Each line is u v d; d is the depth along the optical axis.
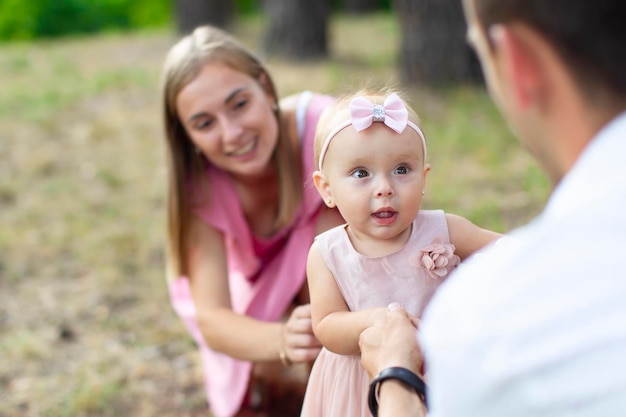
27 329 4.07
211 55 2.48
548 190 5.10
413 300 1.75
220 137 2.50
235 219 2.68
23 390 3.55
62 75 9.23
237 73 2.49
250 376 2.87
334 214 2.59
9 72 9.53
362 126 1.68
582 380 0.91
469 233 1.82
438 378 1.04
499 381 0.96
